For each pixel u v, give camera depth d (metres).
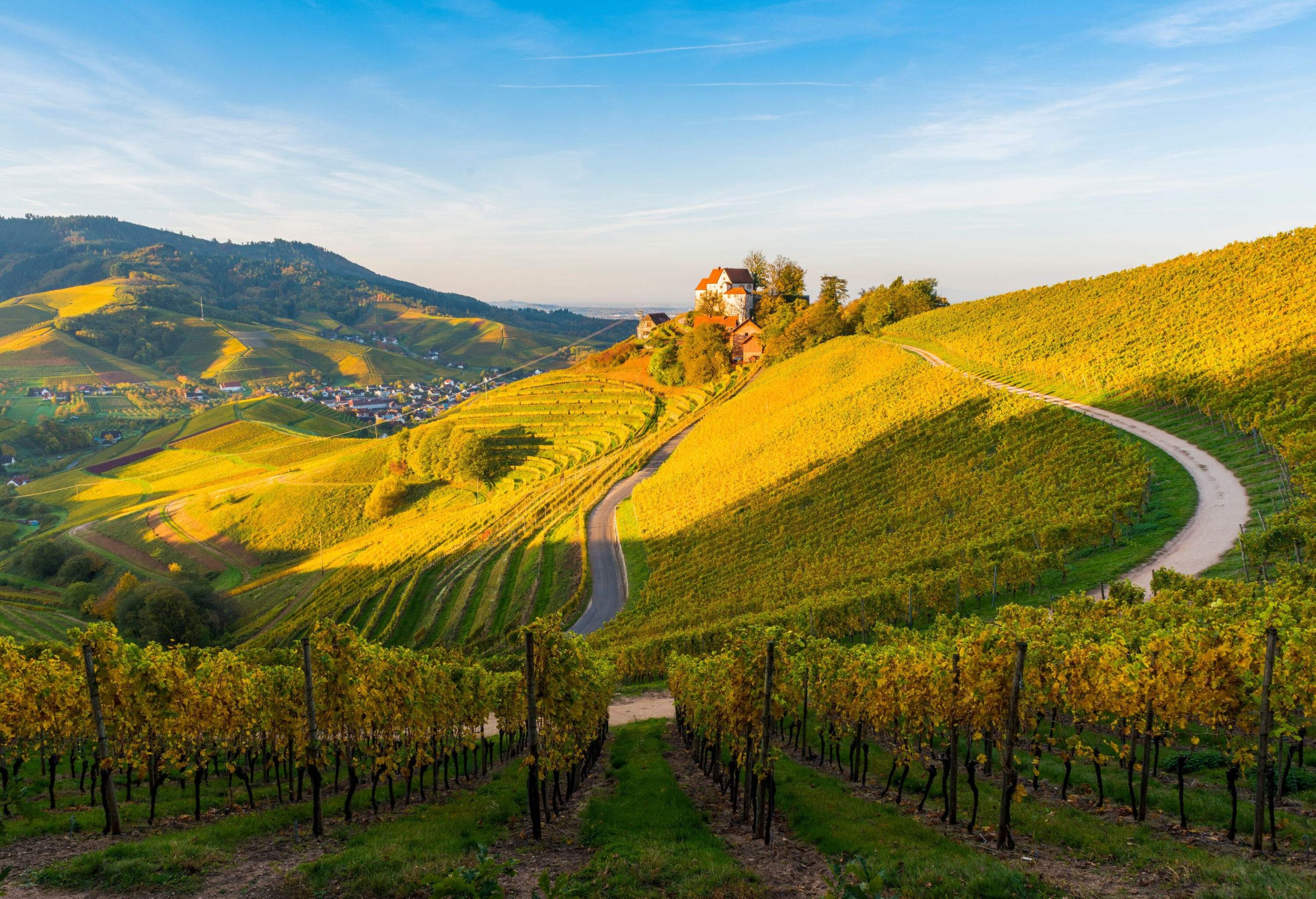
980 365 132.50
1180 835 19.41
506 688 34.88
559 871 18.55
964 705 21.53
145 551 181.75
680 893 16.52
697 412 184.00
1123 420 85.69
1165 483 65.75
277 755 26.48
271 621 131.62
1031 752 24.12
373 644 27.86
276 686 26.91
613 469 155.38
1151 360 100.25
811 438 121.75
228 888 16.86
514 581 114.19
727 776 27.95
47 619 136.50
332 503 189.88
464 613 108.44
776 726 37.88
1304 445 53.78
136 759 22.62
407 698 26.48
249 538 182.00
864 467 101.00
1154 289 138.12
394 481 183.50
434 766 28.08
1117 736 29.16
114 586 163.88
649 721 47.97
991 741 23.08
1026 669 22.39
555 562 114.38
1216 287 125.00
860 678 28.17
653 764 32.78
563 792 28.88
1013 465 80.62
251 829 21.52
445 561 129.00
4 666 24.19
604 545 118.00
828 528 88.19
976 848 19.17
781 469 114.06
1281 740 19.58
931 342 160.00
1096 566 54.75
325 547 173.50
